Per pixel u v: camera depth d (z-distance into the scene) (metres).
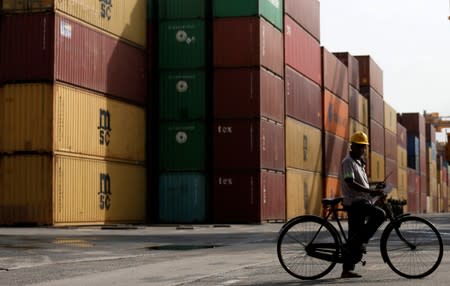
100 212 32.34
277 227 30.86
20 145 29.08
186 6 38.41
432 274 9.94
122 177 34.72
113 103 34.03
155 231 25.91
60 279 9.84
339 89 56.06
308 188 46.34
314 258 9.54
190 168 37.69
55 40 29.31
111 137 33.66
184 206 37.50
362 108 65.38
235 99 37.53
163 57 38.50
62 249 15.89
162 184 37.81
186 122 37.97
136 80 36.69
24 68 29.33
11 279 9.87
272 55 39.62
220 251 15.29
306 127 46.25
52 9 29.31
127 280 9.63
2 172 29.17
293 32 43.88
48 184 28.77
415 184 97.69
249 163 36.97
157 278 9.86
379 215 9.55
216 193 37.22
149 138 38.16
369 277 9.70
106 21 33.66
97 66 32.62
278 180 39.91
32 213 28.78
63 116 29.67
